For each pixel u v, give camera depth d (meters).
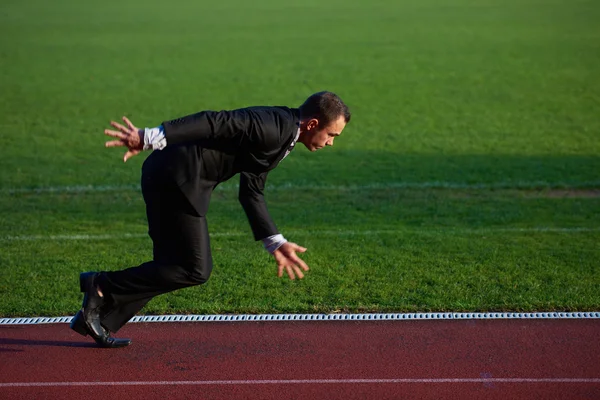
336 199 13.42
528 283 8.85
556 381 6.49
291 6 46.97
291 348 7.23
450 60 29.33
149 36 36.28
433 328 7.65
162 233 6.44
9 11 45.41
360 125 20.11
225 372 6.75
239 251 10.30
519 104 22.25
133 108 22.61
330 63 29.23
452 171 15.51
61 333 7.64
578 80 25.28
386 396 6.27
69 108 22.56
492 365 6.80
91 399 6.31
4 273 9.45
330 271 9.39
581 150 17.19
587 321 7.77
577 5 43.34
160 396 6.34
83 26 39.56
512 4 44.94
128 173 15.60
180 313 8.16
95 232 11.41
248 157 6.05
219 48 32.91
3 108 22.48
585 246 10.31
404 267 9.53
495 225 11.58
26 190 14.16
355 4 47.25
